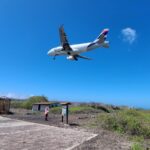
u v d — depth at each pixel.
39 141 13.11
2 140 12.99
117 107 46.31
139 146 13.09
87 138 14.62
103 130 18.89
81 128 19.34
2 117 25.95
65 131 17.08
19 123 20.78
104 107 42.59
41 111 36.88
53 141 13.26
